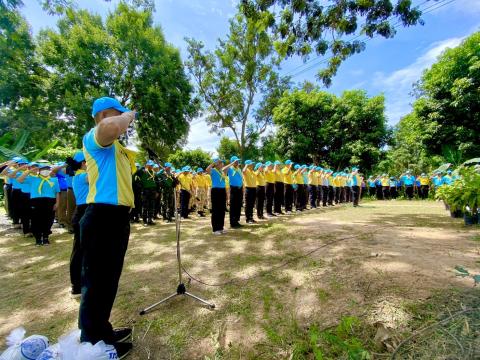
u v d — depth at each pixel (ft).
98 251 6.72
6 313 9.87
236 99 75.82
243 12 21.79
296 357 6.48
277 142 67.00
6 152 25.39
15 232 24.86
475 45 42.83
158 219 30.50
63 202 24.63
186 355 7.13
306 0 20.57
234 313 8.86
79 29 46.96
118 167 7.14
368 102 59.06
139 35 50.14
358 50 23.82
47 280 12.92
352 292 9.07
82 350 5.73
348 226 19.93
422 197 52.75
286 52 23.72
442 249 12.41
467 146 43.50
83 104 43.09
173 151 70.54
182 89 57.21
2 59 40.65
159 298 10.21
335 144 63.52
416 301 7.89
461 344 5.93
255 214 33.30
